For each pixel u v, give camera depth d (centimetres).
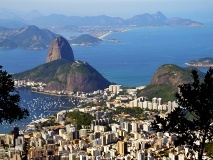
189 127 2612
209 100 2608
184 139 2638
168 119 2669
